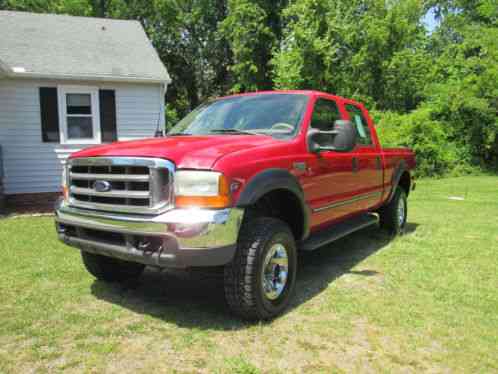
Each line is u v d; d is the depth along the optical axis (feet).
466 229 21.95
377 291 12.87
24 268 15.61
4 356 9.17
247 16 76.18
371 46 71.10
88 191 10.81
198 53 99.50
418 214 26.94
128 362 8.91
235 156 10.10
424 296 12.40
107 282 13.98
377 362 8.80
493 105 65.05
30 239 20.61
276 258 10.99
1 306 11.96
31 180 36.76
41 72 35.35
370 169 16.65
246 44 77.66
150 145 10.87
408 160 21.09
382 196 18.30
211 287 13.65
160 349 9.44
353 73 70.90
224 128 13.61
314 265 15.74
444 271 14.73
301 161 12.02
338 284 13.57
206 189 9.41
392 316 10.99
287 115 13.26
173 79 98.84
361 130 16.98
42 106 36.47
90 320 10.99
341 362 8.82
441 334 10.00
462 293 12.59
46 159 37.11
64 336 10.10
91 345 9.62
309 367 8.63
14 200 36.06
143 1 89.86
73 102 37.91
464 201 33.86
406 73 73.46
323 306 11.73
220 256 9.46
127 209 9.99
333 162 13.79
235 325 10.62
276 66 69.36
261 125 13.20
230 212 9.53
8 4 67.97
